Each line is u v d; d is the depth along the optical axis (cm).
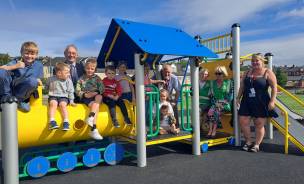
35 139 461
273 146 674
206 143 626
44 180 468
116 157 543
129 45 595
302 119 869
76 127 507
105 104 539
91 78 533
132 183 447
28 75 464
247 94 628
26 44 471
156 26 597
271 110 613
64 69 485
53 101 473
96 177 477
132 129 556
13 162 396
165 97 612
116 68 647
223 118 743
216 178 464
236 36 662
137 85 512
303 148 600
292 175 475
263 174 480
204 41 771
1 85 441
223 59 726
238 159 569
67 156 496
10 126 391
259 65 614
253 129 892
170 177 471
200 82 758
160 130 592
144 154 529
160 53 499
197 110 596
